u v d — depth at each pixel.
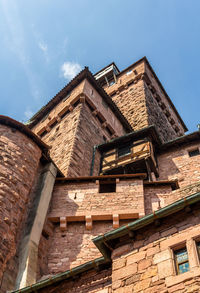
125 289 8.55
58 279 10.13
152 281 8.30
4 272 12.21
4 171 14.73
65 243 14.81
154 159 22.31
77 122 23.36
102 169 22.12
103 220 15.48
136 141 22.56
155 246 9.02
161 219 9.41
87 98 25.78
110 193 16.27
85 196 16.31
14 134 16.64
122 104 35.59
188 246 8.45
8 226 13.34
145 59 40.53
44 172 17.00
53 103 28.80
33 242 13.79
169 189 16.61
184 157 22.09
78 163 20.62
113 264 9.34
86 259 14.05
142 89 35.81
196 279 7.73
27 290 10.45
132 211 15.31
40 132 27.28
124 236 9.81
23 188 15.10
